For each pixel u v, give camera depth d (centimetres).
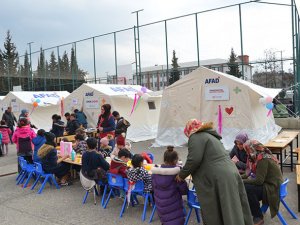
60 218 571
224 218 383
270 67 1992
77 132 912
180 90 1220
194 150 403
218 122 1134
